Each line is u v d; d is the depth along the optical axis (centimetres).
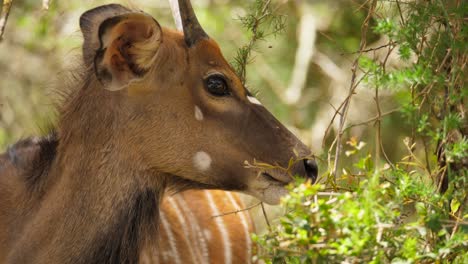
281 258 790
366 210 717
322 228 730
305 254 731
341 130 912
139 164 862
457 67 847
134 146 859
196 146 866
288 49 1639
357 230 718
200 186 885
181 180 884
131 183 859
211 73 869
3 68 1484
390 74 802
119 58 830
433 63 873
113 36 808
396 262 727
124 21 806
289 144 884
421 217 761
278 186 877
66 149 864
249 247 1076
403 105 843
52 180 872
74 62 906
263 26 1326
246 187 881
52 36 1478
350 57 1535
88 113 858
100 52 808
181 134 862
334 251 720
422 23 857
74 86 878
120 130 856
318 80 1606
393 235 745
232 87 878
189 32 871
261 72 1599
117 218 857
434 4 869
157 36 825
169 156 864
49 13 1462
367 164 819
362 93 1496
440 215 762
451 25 873
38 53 1479
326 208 722
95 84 856
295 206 737
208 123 868
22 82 1465
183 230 1012
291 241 728
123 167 857
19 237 873
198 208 1048
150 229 877
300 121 1573
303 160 886
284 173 873
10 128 1427
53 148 886
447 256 779
